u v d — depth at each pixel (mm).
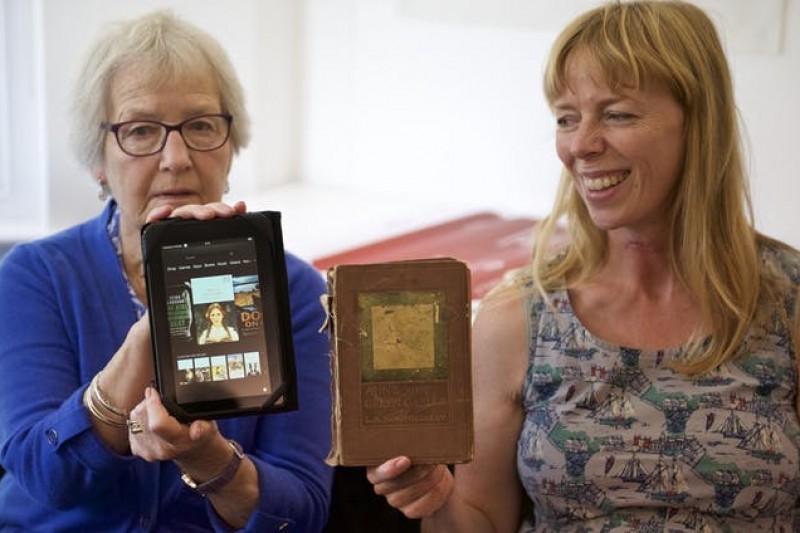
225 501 1612
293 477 1710
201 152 1769
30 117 3092
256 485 1620
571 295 1698
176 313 1449
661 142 1595
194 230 1462
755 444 1578
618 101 1583
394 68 3496
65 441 1603
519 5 3230
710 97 1611
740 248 1642
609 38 1582
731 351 1614
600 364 1624
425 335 1353
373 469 1385
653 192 1610
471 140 3416
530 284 1719
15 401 1703
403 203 3498
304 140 3717
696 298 1657
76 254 1823
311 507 1712
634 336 1655
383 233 3146
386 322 1349
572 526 1638
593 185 1618
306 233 3121
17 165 3117
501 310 1700
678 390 1606
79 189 3100
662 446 1590
